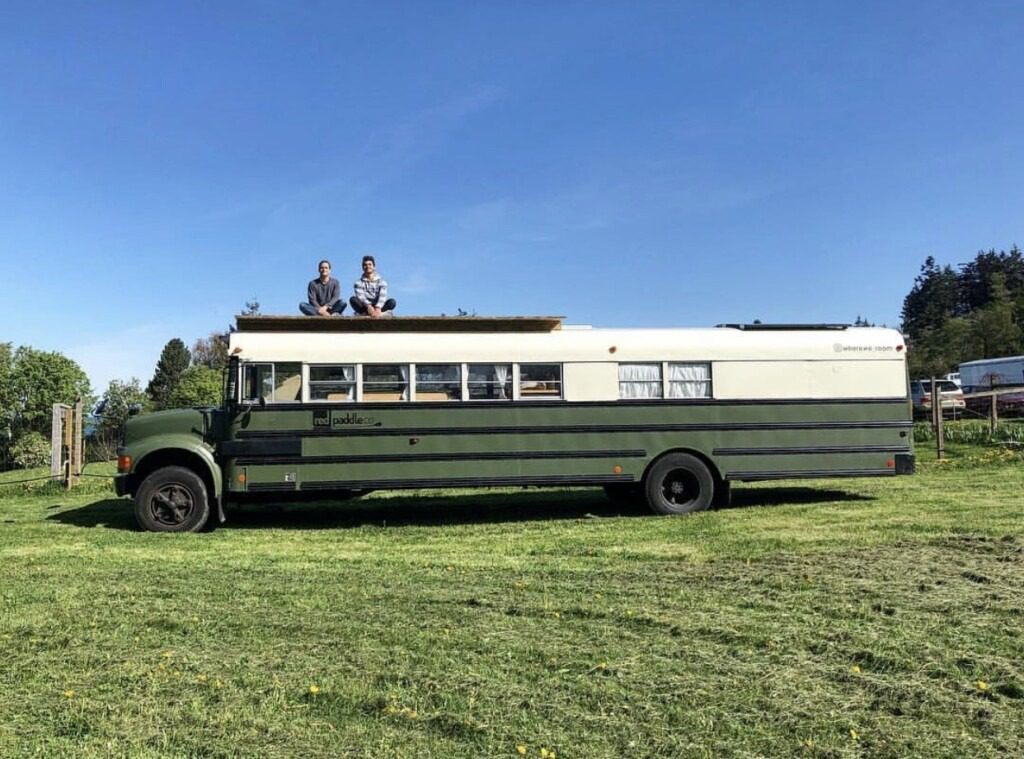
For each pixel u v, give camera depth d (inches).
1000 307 2908.5
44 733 157.9
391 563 318.3
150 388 2812.5
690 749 148.9
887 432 461.4
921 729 156.8
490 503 511.8
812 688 177.2
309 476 420.8
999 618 224.1
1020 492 482.3
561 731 157.1
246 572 302.2
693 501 449.4
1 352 1850.4
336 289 477.1
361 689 178.1
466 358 434.0
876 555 309.4
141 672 190.2
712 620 226.5
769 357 456.1
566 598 254.4
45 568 313.9
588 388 441.7
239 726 160.4
